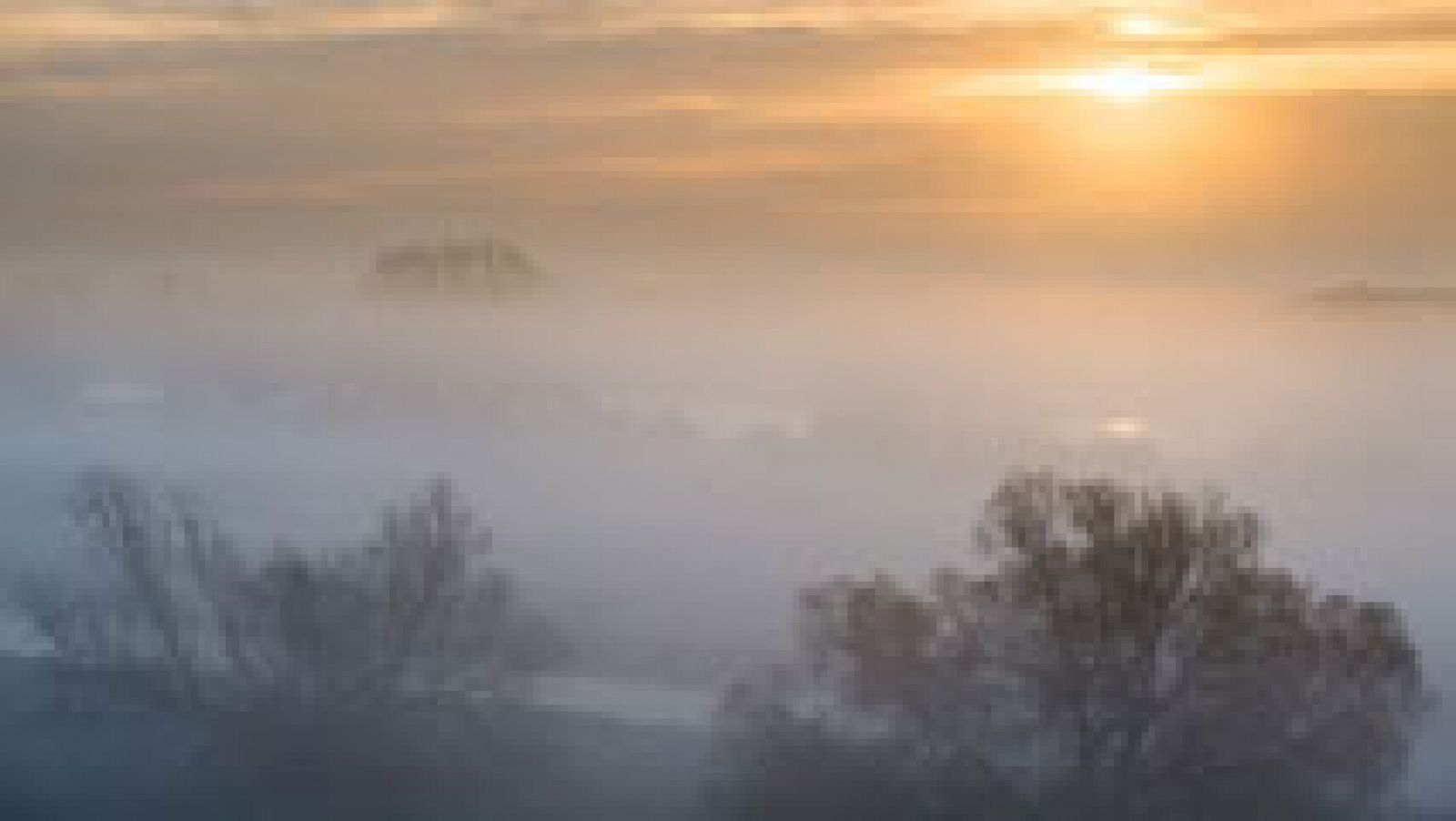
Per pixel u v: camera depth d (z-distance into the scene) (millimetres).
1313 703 57344
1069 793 56531
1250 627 57438
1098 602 57562
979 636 58625
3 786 63969
